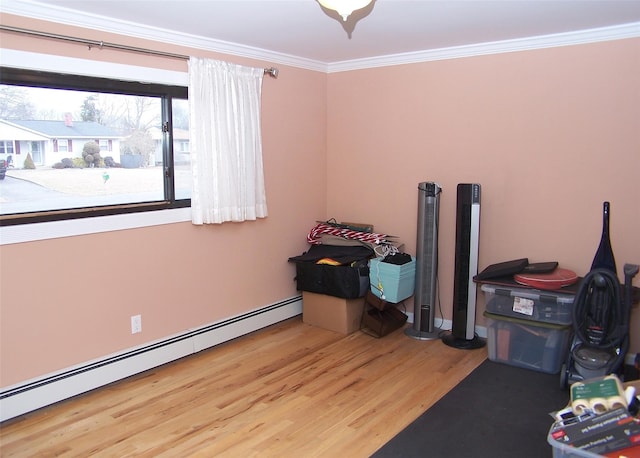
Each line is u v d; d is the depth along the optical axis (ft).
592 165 10.88
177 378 10.41
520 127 11.63
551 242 11.54
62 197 9.34
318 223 14.70
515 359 10.89
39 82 8.70
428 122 12.89
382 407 9.20
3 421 8.59
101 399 9.50
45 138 9.01
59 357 9.26
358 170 14.29
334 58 13.52
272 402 9.41
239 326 12.62
